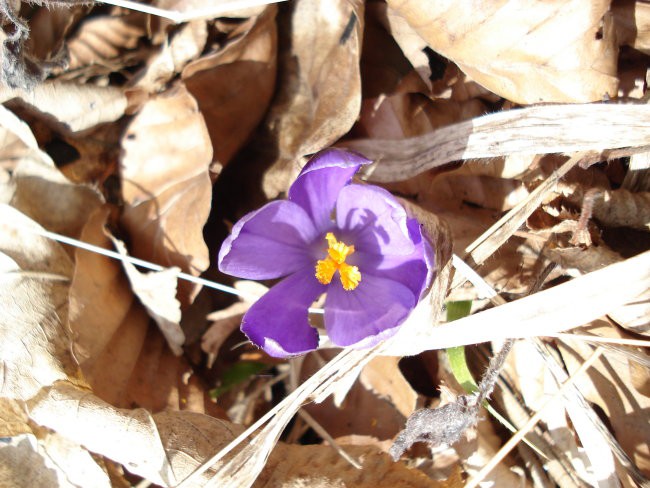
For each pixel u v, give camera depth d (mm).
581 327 206
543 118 197
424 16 196
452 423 189
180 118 210
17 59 203
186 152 211
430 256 184
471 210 218
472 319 192
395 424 210
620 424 201
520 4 186
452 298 210
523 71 193
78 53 218
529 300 189
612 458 196
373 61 222
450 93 217
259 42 214
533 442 207
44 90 213
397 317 184
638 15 197
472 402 191
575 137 195
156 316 217
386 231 194
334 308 194
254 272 193
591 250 202
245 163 227
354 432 213
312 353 220
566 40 187
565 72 190
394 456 194
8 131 211
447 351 204
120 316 213
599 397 203
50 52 217
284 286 196
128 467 193
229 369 224
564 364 208
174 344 219
